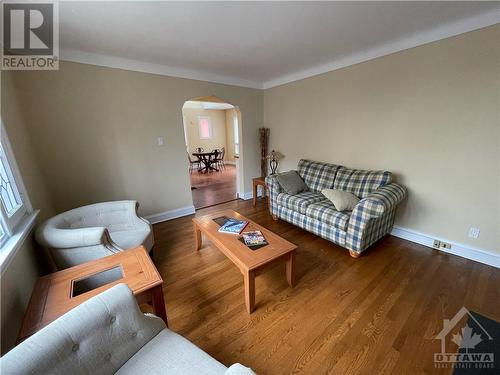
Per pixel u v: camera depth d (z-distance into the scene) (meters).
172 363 0.87
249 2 1.62
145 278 1.31
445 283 1.88
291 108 3.77
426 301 1.69
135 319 0.93
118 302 0.91
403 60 2.36
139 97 2.91
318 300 1.74
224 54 2.67
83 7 1.61
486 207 2.05
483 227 2.09
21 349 0.68
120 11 1.68
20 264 1.43
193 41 2.27
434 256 2.27
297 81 3.56
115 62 2.67
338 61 2.94
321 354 1.31
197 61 2.90
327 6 1.70
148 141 3.08
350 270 2.10
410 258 2.25
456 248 2.27
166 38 2.19
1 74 1.79
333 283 1.92
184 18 1.82
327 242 2.64
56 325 0.77
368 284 1.90
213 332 1.47
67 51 2.36
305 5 1.68
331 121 3.20
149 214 3.26
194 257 2.37
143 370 0.84
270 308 1.66
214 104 7.99
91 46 2.32
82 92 2.52
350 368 1.23
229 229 2.04
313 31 2.12
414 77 2.31
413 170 2.46
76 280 1.32
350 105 2.92
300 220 2.78
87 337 0.80
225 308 1.67
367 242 2.27
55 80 2.35
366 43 2.42
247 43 2.36
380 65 2.55
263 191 4.59
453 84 2.07
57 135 2.43
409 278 1.96
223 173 7.53
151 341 0.97
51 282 1.29
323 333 1.45
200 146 8.80
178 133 3.33
